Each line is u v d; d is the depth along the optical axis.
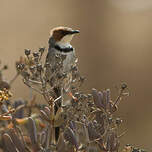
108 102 5.05
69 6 30.86
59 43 7.92
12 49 26.22
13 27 29.41
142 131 16.69
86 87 20.33
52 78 5.31
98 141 4.93
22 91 19.05
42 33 29.08
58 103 5.52
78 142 5.02
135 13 30.73
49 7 30.97
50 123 5.00
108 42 27.38
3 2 30.89
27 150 4.93
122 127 15.66
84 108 4.95
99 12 30.16
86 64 24.11
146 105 18.86
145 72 22.42
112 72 22.81
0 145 5.07
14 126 5.16
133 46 26.00
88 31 28.70
